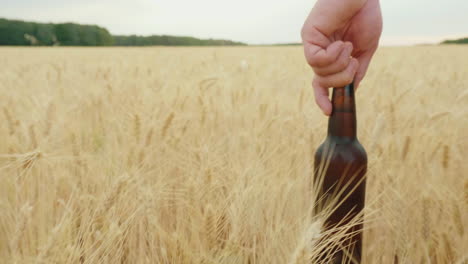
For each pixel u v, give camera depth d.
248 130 2.40
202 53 17.62
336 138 0.95
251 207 1.46
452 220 1.19
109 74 5.10
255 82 4.23
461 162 1.66
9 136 2.15
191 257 1.24
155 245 1.42
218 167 1.81
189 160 1.91
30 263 1.18
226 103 3.03
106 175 1.81
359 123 2.29
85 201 1.51
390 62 8.84
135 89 3.98
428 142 1.83
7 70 7.55
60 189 1.78
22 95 3.79
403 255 1.25
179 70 6.37
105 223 1.34
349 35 0.92
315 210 1.07
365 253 1.29
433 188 1.34
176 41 71.56
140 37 70.00
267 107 2.66
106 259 1.25
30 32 56.03
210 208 1.31
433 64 8.69
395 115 2.07
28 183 1.81
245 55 14.02
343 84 0.83
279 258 1.23
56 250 1.12
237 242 1.29
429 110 2.77
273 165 1.85
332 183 0.96
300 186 1.62
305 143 2.08
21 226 1.23
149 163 1.92
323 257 1.05
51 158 1.82
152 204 1.46
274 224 1.46
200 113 2.53
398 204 1.34
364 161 0.95
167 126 2.05
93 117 2.92
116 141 2.20
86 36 60.66
